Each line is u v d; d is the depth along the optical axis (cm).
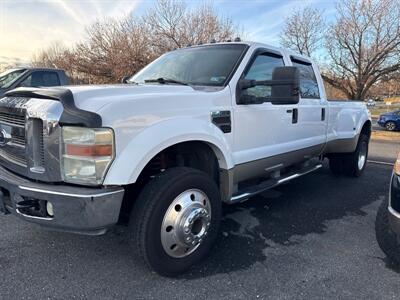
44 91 258
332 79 1945
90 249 325
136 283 273
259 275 289
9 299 250
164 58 423
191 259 289
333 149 540
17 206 260
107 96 256
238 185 384
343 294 265
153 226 262
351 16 1798
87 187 243
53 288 264
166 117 272
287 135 411
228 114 323
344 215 433
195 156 322
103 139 237
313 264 308
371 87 2052
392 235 300
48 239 344
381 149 1095
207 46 398
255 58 368
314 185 571
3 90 763
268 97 337
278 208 453
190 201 281
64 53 2753
